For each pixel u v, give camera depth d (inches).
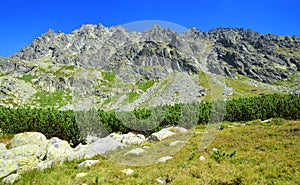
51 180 376.5
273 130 647.1
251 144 540.1
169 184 345.7
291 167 397.7
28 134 558.9
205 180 356.5
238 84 5098.4
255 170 392.5
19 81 5511.8
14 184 370.6
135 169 409.7
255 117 927.7
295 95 1106.1
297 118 896.9
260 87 5354.3
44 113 710.5
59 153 491.8
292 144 514.9
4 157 449.7
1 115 709.3
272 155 458.9
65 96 4931.1
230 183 343.6
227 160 449.7
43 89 5221.5
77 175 393.1
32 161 455.5
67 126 647.8
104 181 363.9
